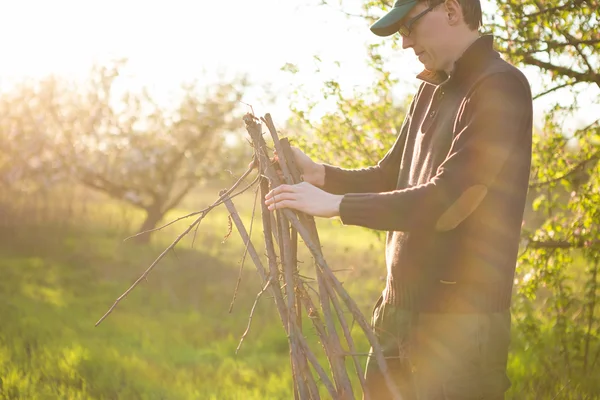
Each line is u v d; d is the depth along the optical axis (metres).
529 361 5.21
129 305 8.52
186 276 10.46
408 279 2.35
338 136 5.52
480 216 2.21
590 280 5.16
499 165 2.12
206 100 15.34
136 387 4.96
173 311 8.38
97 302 8.59
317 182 2.72
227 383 5.23
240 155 15.66
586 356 4.98
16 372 4.88
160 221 16.69
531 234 5.11
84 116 15.05
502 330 2.30
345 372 2.19
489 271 2.24
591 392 4.52
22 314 7.12
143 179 14.84
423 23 2.25
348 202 2.21
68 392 4.68
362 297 8.70
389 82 5.34
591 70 4.57
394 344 2.45
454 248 2.26
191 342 6.87
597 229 4.84
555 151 4.89
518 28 4.48
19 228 13.79
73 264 11.10
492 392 2.29
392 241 2.46
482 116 2.14
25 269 10.48
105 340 6.47
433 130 2.36
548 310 5.36
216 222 17.42
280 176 2.54
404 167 2.56
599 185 4.88
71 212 15.66
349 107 5.43
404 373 2.44
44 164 14.84
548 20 4.49
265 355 6.39
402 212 2.15
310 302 2.37
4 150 14.88
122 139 15.21
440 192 2.12
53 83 15.51
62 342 5.99
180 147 15.01
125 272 10.77
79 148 15.16
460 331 2.27
